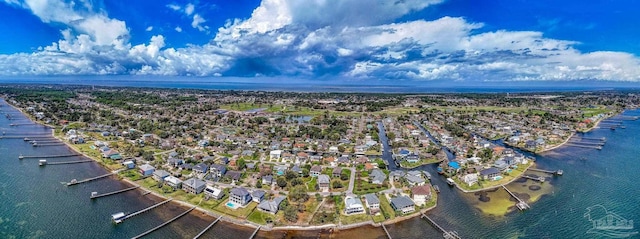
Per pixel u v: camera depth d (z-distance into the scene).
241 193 122.75
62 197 128.62
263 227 109.00
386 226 111.69
